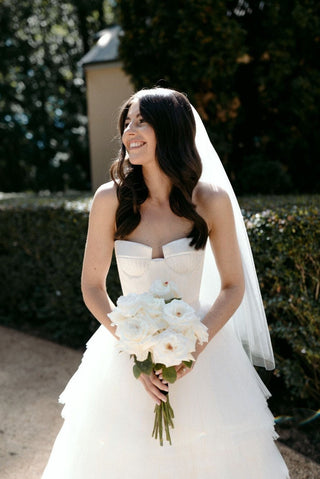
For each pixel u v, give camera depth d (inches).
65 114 595.2
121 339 65.2
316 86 208.1
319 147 219.8
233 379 78.3
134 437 75.1
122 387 77.9
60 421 130.5
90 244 79.6
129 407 76.7
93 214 79.0
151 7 207.5
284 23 204.2
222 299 77.1
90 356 83.7
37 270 206.7
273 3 202.5
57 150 607.5
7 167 628.7
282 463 79.2
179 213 75.9
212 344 79.7
